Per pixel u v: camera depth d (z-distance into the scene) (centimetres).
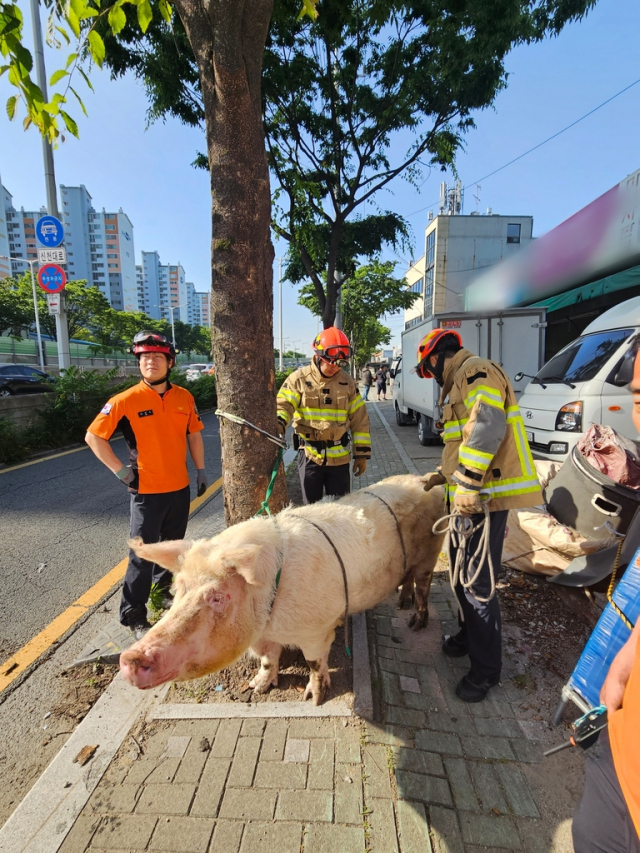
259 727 249
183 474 342
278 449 317
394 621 352
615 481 339
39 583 429
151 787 217
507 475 260
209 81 265
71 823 202
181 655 178
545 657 307
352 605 267
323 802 208
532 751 235
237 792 213
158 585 374
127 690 280
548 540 357
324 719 253
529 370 930
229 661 201
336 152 1003
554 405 630
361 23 884
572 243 1270
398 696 272
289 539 244
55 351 3747
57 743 257
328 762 228
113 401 316
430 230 3203
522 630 336
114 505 639
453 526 260
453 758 231
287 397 382
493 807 206
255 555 196
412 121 971
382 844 191
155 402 324
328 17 800
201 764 228
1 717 275
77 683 301
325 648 262
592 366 616
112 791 215
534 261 1470
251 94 269
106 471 821
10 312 3775
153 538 332
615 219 1100
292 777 220
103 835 197
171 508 342
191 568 202
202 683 284
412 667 299
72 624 364
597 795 141
